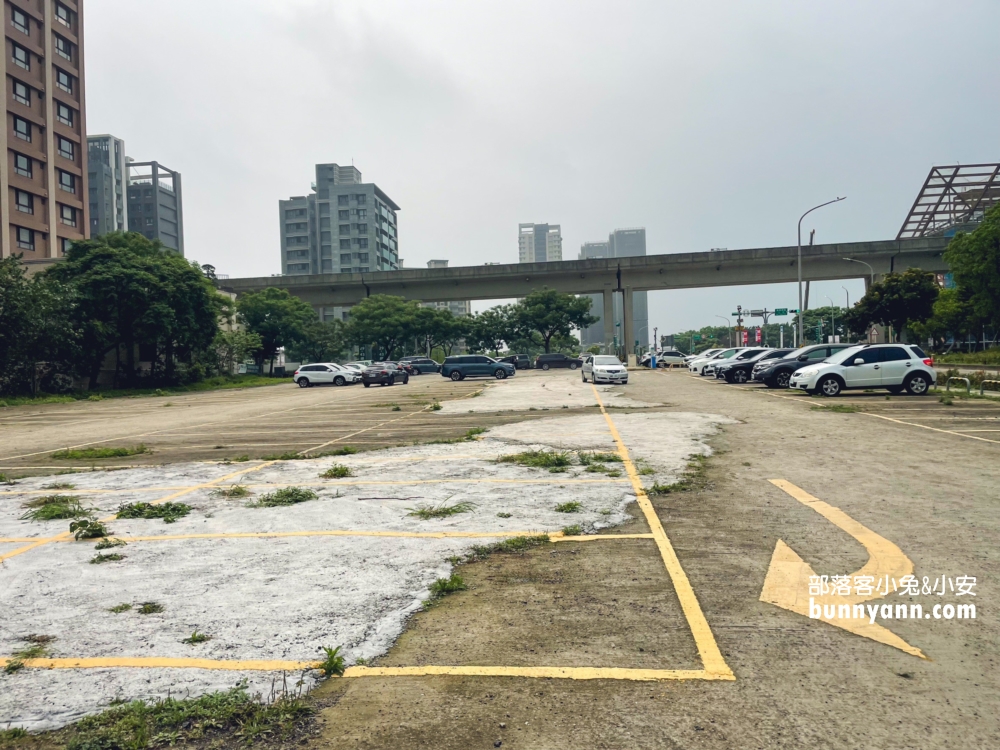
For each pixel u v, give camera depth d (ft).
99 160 378.53
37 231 174.40
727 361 112.37
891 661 11.41
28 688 11.04
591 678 10.97
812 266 188.14
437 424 52.54
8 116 165.78
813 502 22.71
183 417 72.64
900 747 8.94
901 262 187.73
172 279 142.82
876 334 226.99
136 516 22.97
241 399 108.88
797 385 69.82
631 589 14.98
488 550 18.15
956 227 258.16
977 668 11.13
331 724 9.81
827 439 37.45
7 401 111.14
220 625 13.35
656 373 146.92
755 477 27.12
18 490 29.09
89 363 137.90
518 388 101.30
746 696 10.33
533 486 26.30
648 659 11.59
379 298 217.77
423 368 206.18
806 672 11.06
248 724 9.84
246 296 206.18
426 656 11.89
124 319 138.21
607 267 199.41
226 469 32.99
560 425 47.85
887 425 43.39
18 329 116.78
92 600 14.96
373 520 21.49
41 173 176.04
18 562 18.02
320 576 16.19
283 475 30.60
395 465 32.19
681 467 29.63
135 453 41.29
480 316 248.32
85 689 10.96
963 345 184.14
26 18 173.47
